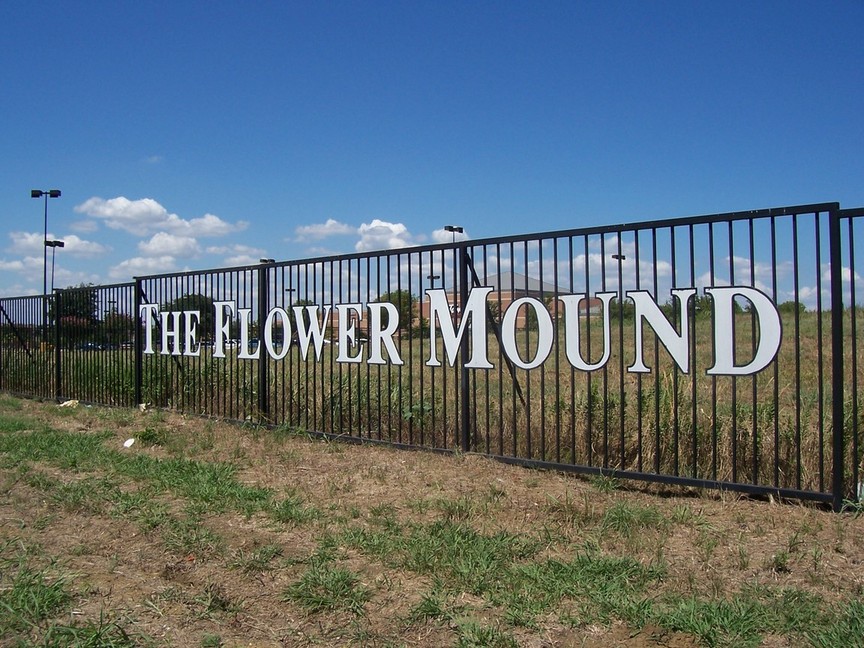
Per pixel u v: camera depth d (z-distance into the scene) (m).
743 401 7.83
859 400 6.35
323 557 4.31
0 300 14.88
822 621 3.33
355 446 7.71
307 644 3.28
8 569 4.20
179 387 10.62
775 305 5.17
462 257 6.91
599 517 5.04
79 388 12.60
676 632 3.27
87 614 3.55
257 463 7.05
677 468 5.65
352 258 7.91
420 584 3.94
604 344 5.96
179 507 5.59
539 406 7.84
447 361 7.20
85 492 5.92
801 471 5.57
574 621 3.41
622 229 5.84
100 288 12.06
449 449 7.06
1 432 9.09
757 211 5.23
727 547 4.41
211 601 3.70
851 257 4.93
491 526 4.89
